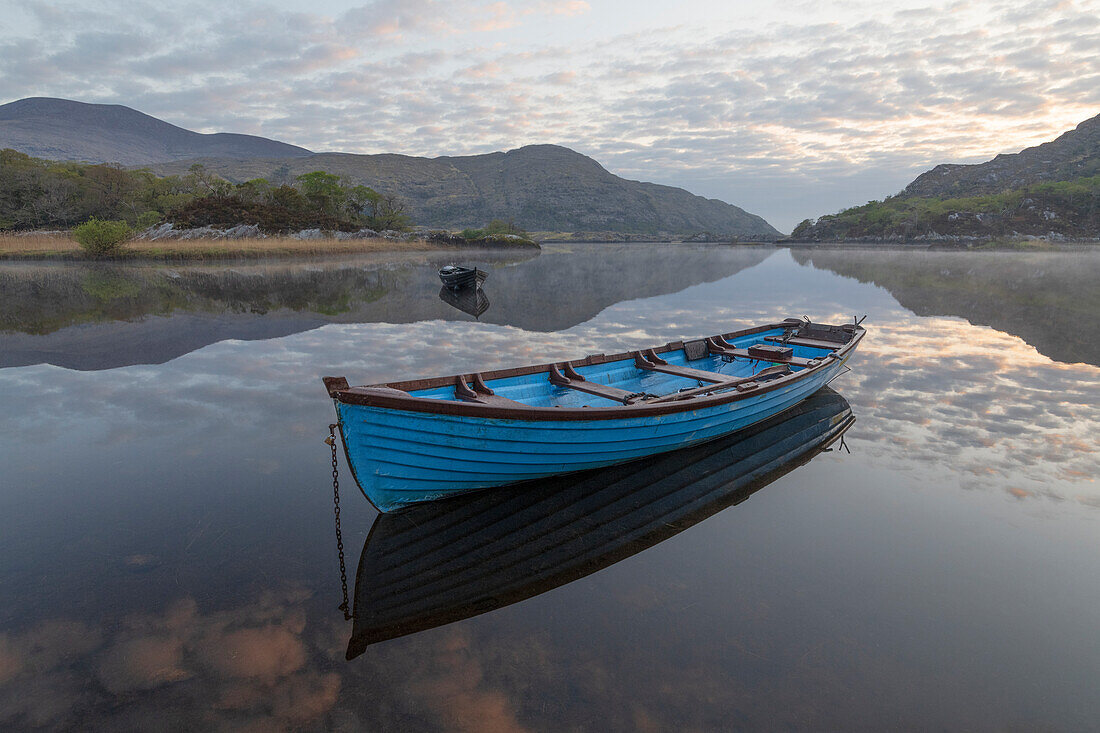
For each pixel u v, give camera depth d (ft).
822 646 14.80
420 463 21.04
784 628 15.53
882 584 17.52
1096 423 30.71
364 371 40.50
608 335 56.59
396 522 21.30
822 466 26.12
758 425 31.45
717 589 17.31
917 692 13.28
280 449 26.81
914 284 106.83
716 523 21.33
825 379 35.68
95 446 26.81
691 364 38.47
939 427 30.55
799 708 12.78
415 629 15.38
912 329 59.11
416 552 19.29
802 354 41.93
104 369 40.60
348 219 293.64
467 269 94.22
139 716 12.27
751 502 22.94
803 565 18.54
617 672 13.84
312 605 16.22
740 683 13.51
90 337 51.57
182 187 321.93
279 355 45.42
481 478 22.97
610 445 24.48
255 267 134.72
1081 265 159.33
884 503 22.65
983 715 12.66
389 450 20.10
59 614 15.47
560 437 22.75
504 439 21.74
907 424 31.09
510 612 16.19
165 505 21.65
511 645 14.80
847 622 15.76
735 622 15.78
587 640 15.01
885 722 12.44
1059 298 83.76
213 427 29.35
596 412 22.53
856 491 23.70
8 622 15.11
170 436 28.14
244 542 19.34
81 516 20.68
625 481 25.12
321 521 20.94
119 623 15.19
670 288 103.04
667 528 21.03
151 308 68.59
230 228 205.77
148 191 296.92
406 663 14.06
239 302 75.10
